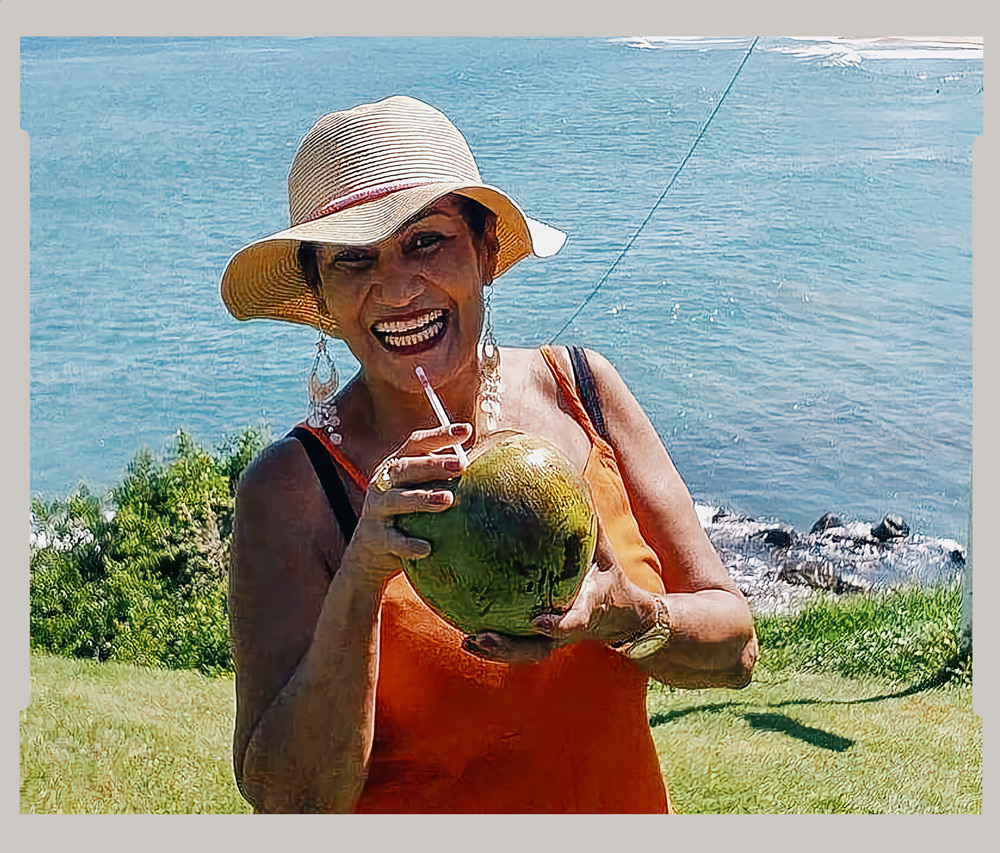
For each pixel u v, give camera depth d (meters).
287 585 2.49
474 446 2.42
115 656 7.35
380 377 2.52
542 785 2.60
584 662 2.59
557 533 2.23
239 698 2.52
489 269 2.65
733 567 7.46
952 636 7.07
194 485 7.73
